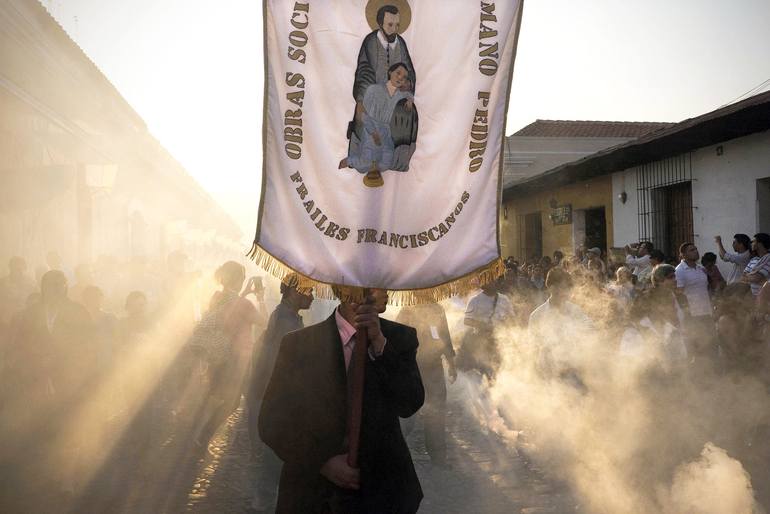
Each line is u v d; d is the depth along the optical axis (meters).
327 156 3.63
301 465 3.47
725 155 13.83
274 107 3.62
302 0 3.64
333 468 3.43
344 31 3.65
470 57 3.69
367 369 3.53
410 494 3.49
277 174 3.61
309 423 3.48
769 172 12.73
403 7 3.67
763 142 12.84
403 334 3.65
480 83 3.69
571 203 20.52
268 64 3.62
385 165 3.65
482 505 6.02
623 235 17.55
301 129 3.63
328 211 3.62
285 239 3.60
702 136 13.33
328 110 3.64
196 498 6.42
